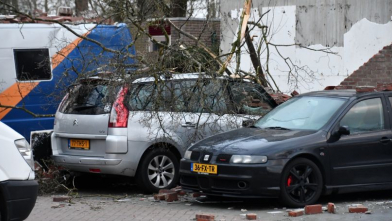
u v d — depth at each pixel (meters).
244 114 11.73
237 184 9.31
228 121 11.41
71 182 12.42
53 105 14.44
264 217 8.90
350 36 20.39
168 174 11.41
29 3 32.97
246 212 9.37
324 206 9.73
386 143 10.12
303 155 9.52
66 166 11.38
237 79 11.73
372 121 10.20
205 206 10.01
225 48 23.08
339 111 10.09
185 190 10.07
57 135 11.58
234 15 23.02
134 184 12.84
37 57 14.42
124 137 10.94
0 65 14.01
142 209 9.80
